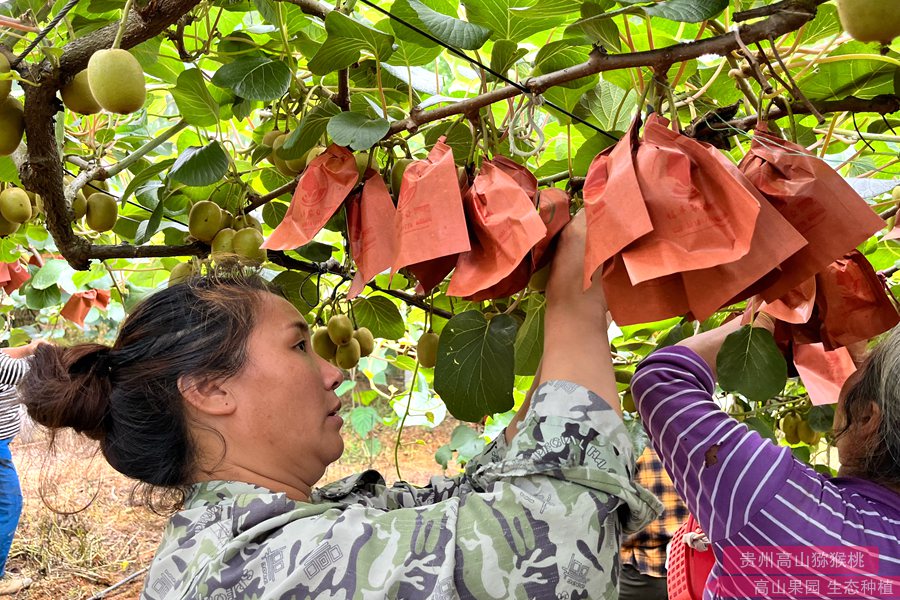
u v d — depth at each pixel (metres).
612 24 1.10
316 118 1.24
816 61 1.21
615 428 0.90
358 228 1.10
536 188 1.03
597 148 1.46
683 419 1.04
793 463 1.01
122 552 4.57
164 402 0.99
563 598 0.83
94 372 1.02
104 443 1.05
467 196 0.99
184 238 1.66
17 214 1.46
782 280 0.91
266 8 1.36
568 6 1.20
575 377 0.93
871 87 1.35
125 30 1.03
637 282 0.81
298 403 1.03
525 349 1.68
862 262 1.08
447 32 1.13
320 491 1.18
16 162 1.45
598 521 0.85
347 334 1.73
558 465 0.87
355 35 1.18
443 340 1.40
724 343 1.24
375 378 3.82
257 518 0.90
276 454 1.02
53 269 3.10
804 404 2.07
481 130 1.19
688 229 0.83
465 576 0.82
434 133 1.46
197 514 0.94
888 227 1.36
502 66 1.28
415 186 0.97
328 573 0.83
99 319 5.55
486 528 0.84
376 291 1.99
